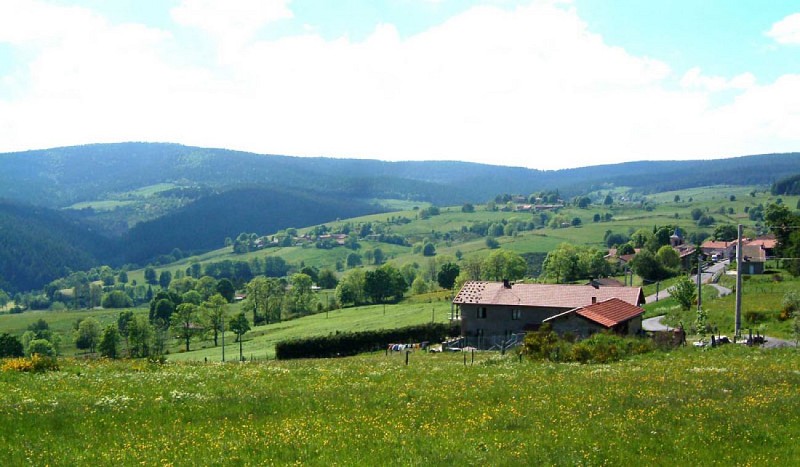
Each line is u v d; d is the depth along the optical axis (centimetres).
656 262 16150
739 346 5034
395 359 6000
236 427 2203
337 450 1898
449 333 10025
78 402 2603
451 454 1834
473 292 9819
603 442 1964
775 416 2231
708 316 7994
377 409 2506
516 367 4078
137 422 2295
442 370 3991
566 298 9200
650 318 9725
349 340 9312
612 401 2558
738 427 2094
